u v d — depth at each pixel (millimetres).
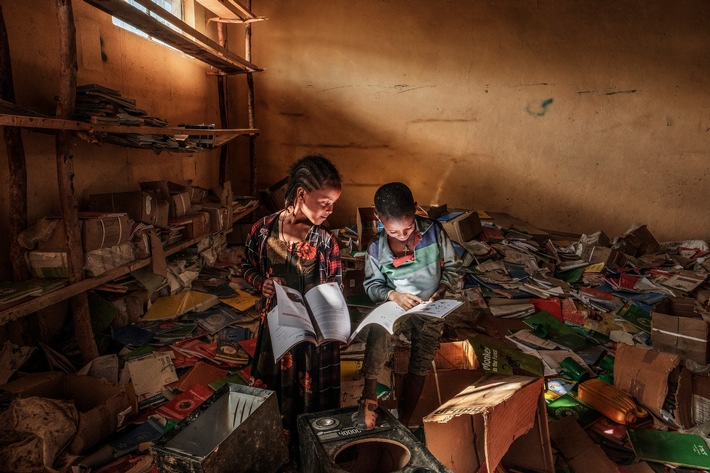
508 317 4004
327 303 1840
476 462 2029
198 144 3865
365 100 6227
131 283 3445
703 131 5855
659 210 6133
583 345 3562
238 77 6215
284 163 6414
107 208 3301
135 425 2529
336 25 6062
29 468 2027
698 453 2365
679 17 5672
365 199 6469
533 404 2020
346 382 2840
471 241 4996
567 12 5824
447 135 6246
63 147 2566
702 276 4719
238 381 2910
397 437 1712
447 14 5957
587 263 5039
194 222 4000
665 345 3354
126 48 3984
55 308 3092
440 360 2809
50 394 2449
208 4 4551
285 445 1881
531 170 6250
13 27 2740
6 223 2703
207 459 1553
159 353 3070
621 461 2371
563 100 6031
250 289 4254
